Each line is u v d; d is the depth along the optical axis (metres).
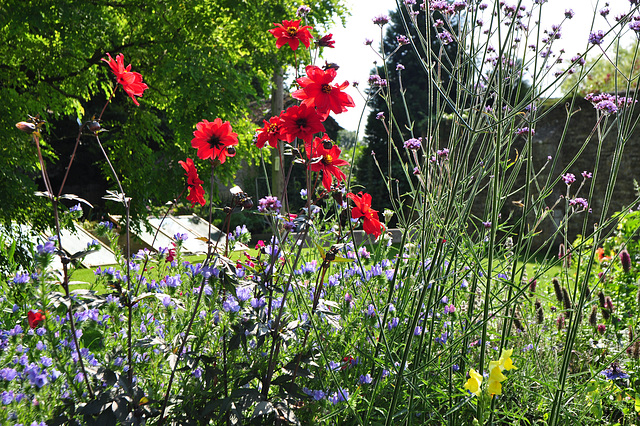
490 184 2.22
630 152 9.49
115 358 1.86
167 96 8.70
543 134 10.27
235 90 7.90
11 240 6.53
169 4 7.81
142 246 8.11
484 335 1.74
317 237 2.32
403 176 15.28
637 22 1.83
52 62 7.85
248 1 8.00
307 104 1.78
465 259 1.95
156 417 1.81
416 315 1.71
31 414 1.55
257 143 1.93
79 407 1.62
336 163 1.90
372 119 16.38
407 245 2.27
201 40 8.30
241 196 1.90
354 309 2.32
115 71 1.76
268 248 2.12
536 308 2.70
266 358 2.01
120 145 9.22
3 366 1.78
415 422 2.26
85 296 1.69
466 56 2.01
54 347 1.68
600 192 9.69
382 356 2.07
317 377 2.04
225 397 1.84
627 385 2.64
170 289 1.99
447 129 7.90
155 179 9.03
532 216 6.86
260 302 2.01
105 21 7.47
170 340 1.89
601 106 2.12
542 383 1.88
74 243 6.97
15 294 2.39
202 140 1.86
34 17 6.63
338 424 1.99
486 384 1.50
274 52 8.72
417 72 16.45
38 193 1.61
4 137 7.10
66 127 15.38
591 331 2.97
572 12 2.10
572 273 3.73
